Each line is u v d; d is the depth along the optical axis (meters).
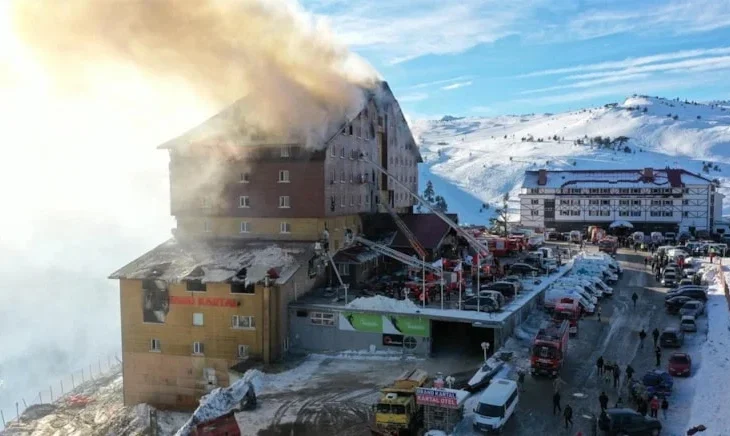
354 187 64.12
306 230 56.84
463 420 33.53
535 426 32.62
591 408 34.75
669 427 32.19
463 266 65.94
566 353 43.53
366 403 38.31
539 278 65.38
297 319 50.09
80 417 52.22
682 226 114.56
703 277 67.31
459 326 52.56
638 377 38.97
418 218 70.88
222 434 32.41
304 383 42.44
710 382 36.78
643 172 121.81
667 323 51.59
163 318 50.66
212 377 49.62
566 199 119.94
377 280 60.47
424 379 36.50
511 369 41.03
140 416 49.75
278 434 34.34
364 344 48.47
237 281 48.25
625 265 81.88
